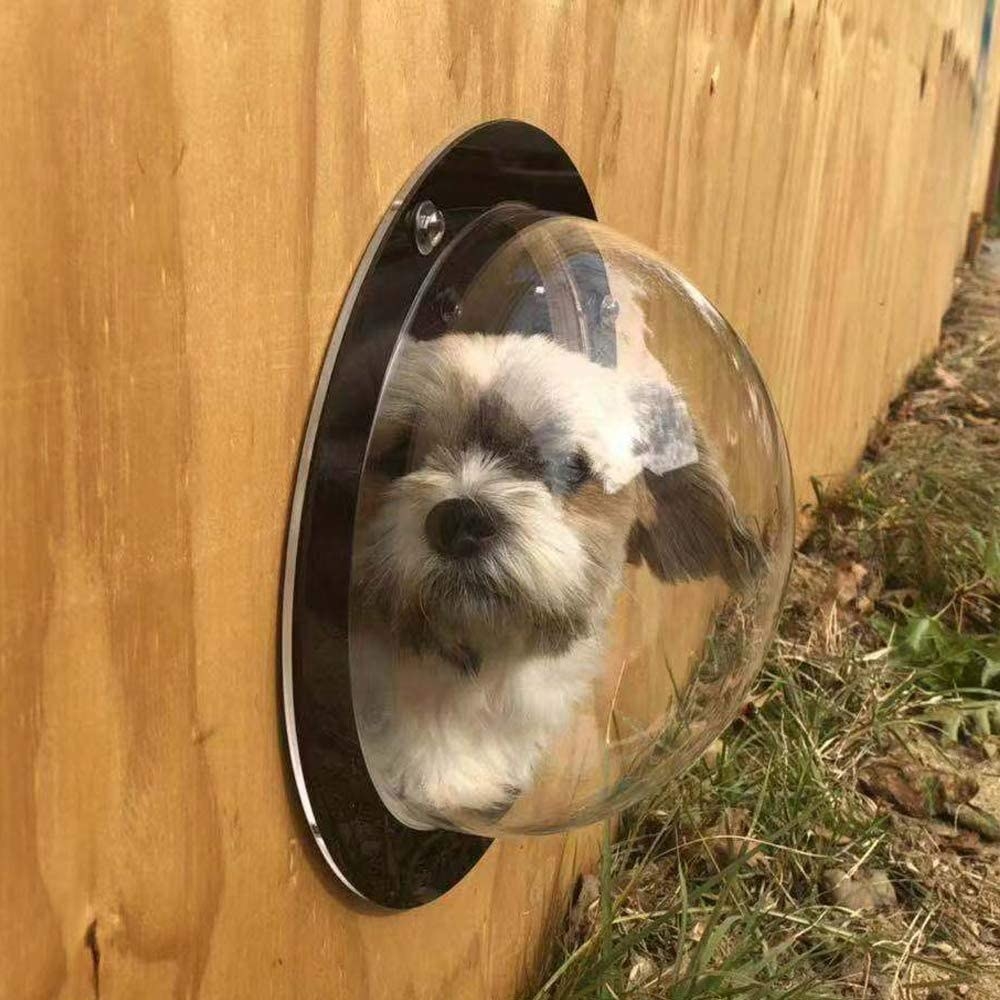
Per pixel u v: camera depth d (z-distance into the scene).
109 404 0.24
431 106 0.36
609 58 0.49
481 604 0.38
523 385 0.38
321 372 0.32
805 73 0.80
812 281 0.92
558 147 0.44
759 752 0.75
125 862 0.27
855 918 0.65
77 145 0.23
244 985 0.32
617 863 0.64
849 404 1.16
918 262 1.45
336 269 0.32
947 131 1.51
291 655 0.33
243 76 0.27
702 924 0.61
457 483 0.38
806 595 0.95
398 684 0.38
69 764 0.25
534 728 0.43
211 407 0.28
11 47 0.21
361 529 0.35
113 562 0.25
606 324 0.41
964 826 0.75
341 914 0.38
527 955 0.56
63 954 0.25
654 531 0.44
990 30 1.90
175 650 0.28
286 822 0.34
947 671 0.89
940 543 1.04
